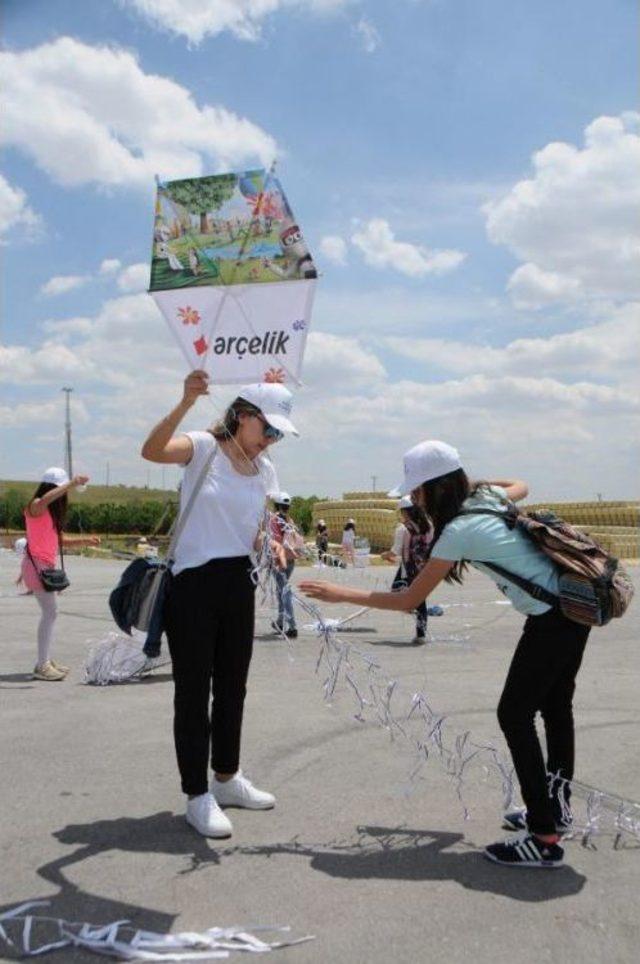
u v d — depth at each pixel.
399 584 10.77
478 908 3.37
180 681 4.13
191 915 3.30
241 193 4.34
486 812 4.43
